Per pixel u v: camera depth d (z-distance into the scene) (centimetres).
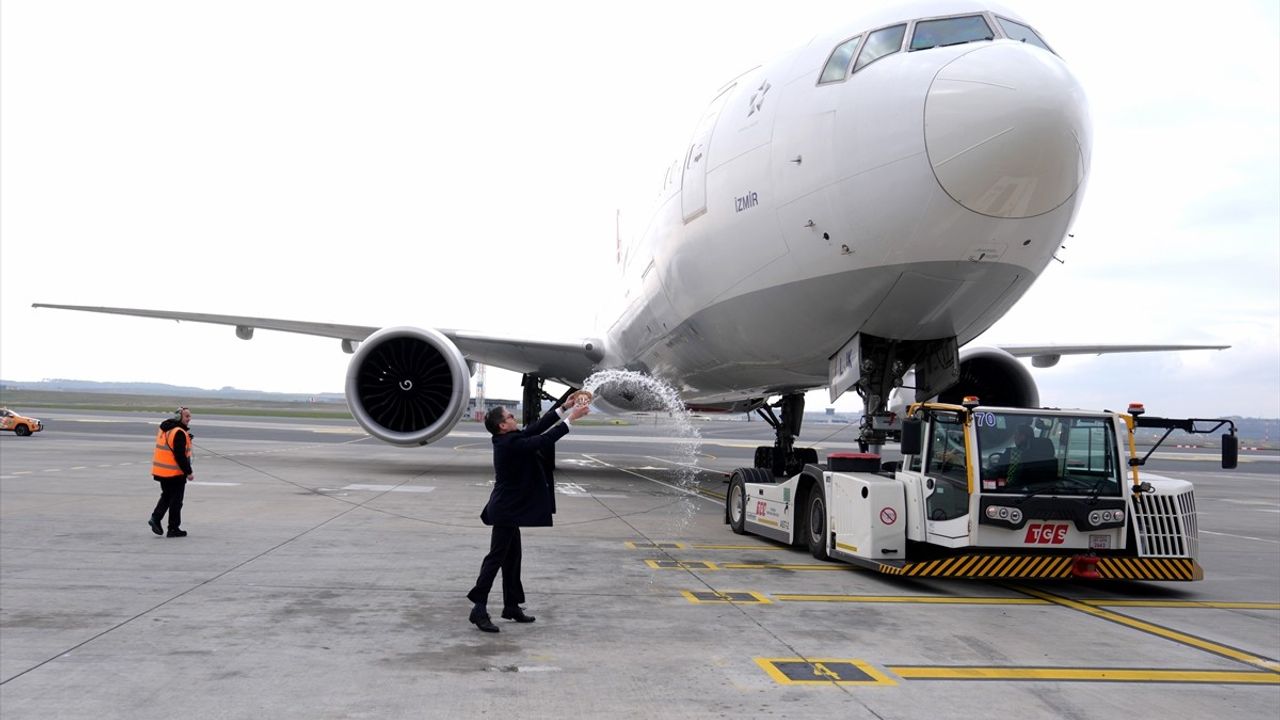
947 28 890
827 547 882
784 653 542
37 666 484
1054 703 456
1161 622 676
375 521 1128
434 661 508
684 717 419
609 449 3734
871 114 857
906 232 846
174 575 755
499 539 597
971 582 829
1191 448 6944
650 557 910
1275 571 968
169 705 423
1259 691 490
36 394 15550
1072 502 745
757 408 1856
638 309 1530
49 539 940
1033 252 880
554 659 517
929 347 1056
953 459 776
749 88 1090
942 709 440
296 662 500
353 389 1614
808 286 959
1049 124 784
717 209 1102
